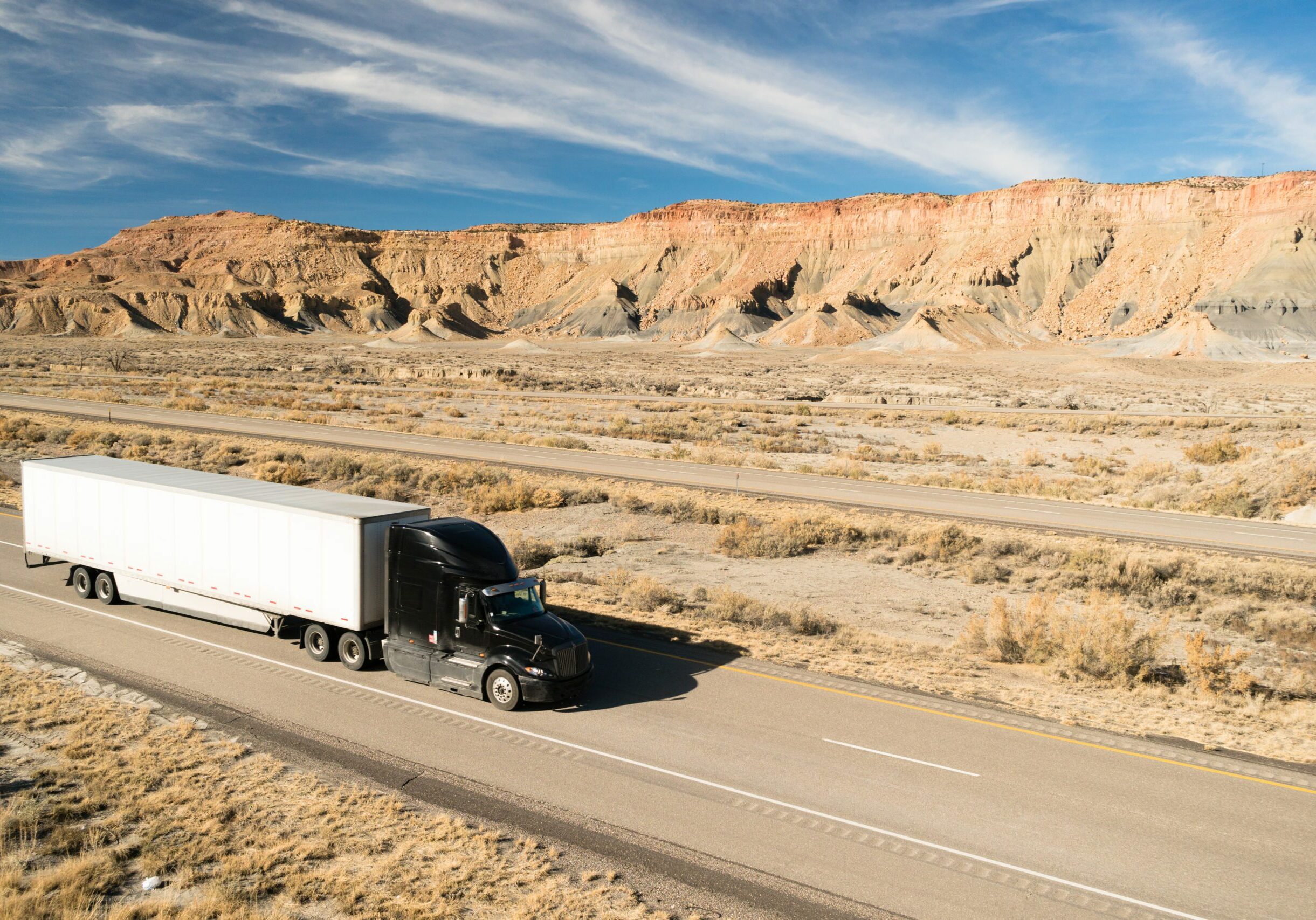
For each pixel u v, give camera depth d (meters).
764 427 67.19
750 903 9.41
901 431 68.31
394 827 10.73
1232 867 10.31
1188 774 12.74
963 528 30.31
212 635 18.11
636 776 12.37
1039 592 24.64
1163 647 19.92
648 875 9.90
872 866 10.22
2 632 17.73
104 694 14.70
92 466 21.06
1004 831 11.05
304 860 9.97
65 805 10.81
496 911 9.12
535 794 11.75
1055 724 14.55
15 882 9.30
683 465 46.41
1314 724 14.87
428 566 15.45
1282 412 84.19
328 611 16.20
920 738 13.84
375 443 50.38
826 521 31.28
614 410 80.06
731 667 17.05
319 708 14.45
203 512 17.89
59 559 20.92
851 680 16.48
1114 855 10.54
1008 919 9.25
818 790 12.05
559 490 36.47
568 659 14.70
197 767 12.12
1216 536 31.05
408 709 14.52
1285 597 24.02
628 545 29.72
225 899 9.08
